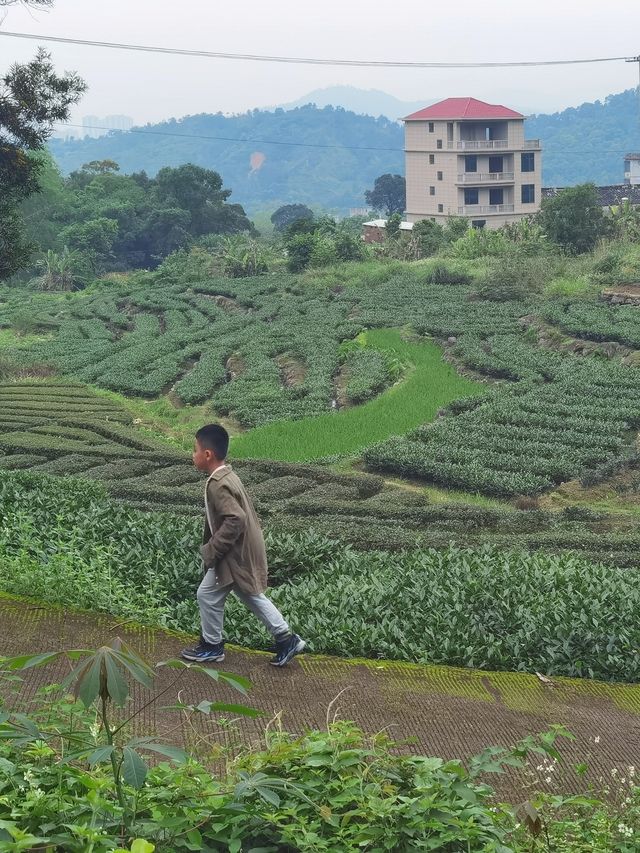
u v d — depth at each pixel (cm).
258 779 452
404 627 1052
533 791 701
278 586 1285
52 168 9375
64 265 7988
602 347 3506
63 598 1035
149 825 437
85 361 4403
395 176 14325
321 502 1975
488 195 8331
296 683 871
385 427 2844
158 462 2356
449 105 8344
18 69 2653
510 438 2556
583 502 2169
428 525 1877
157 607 1091
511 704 884
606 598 1125
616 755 782
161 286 6700
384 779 500
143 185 10862
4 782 455
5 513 1367
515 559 1320
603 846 538
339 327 4459
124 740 625
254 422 3061
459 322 4281
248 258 6700
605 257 4784
